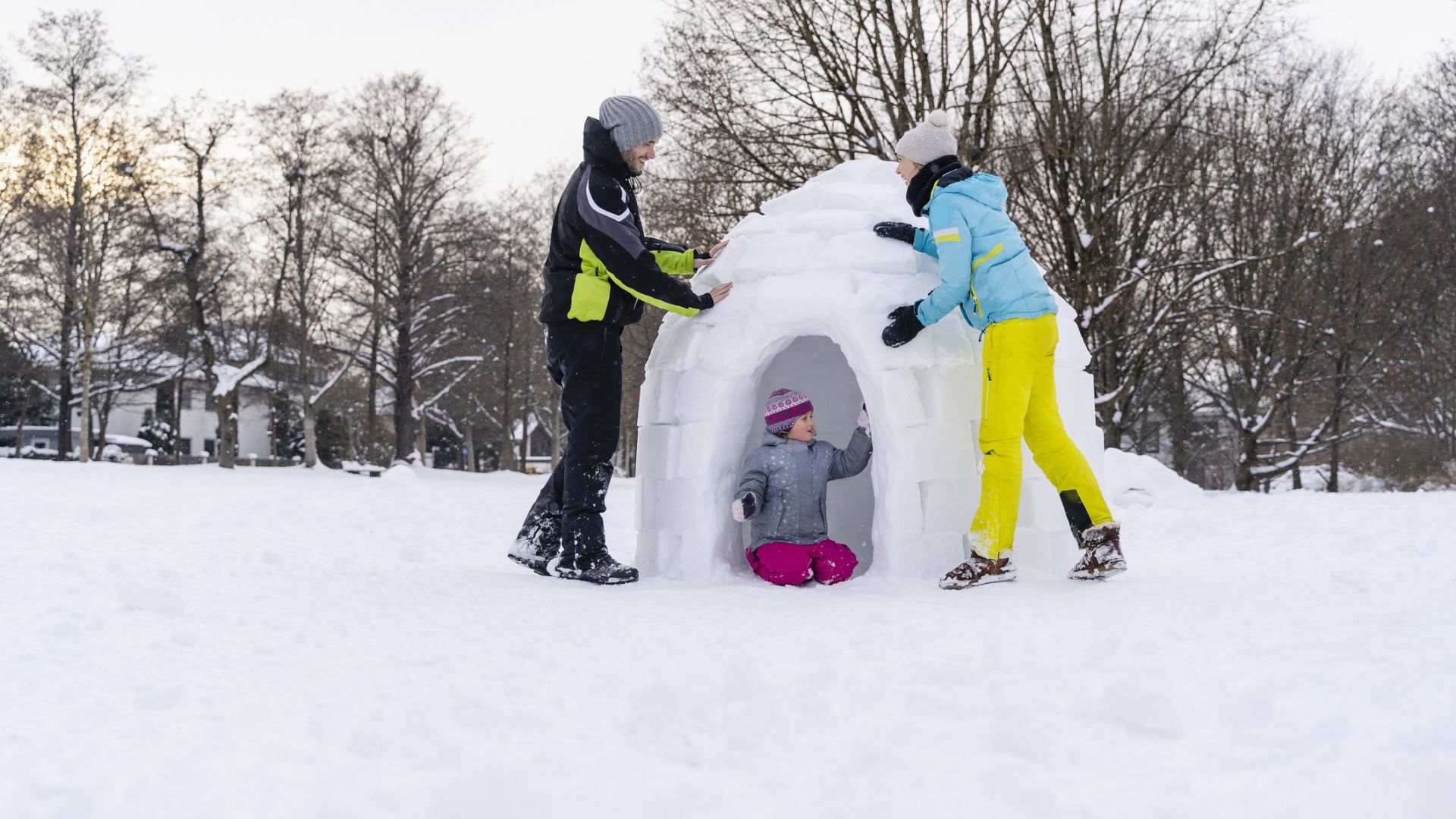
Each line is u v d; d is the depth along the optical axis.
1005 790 1.71
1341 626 2.78
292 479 19.42
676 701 2.18
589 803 1.69
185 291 29.12
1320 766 1.75
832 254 4.30
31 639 2.98
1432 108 23.33
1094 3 16.08
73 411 48.28
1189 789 1.69
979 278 3.94
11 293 28.16
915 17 15.89
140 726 2.10
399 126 29.61
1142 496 10.18
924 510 4.11
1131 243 18.20
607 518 9.66
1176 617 3.01
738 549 4.55
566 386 4.32
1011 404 3.86
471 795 1.69
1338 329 21.47
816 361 5.22
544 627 3.10
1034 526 4.22
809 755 1.89
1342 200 22.55
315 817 1.65
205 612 3.44
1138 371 17.20
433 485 19.14
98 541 5.87
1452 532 5.99
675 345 4.54
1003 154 16.45
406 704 2.24
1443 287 23.41
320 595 3.85
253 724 2.12
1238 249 21.27
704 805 1.68
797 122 16.70
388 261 29.83
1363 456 26.59
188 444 55.25
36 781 1.79
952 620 3.04
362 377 40.19
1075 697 2.13
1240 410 23.86
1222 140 17.30
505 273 33.66
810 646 2.72
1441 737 1.83
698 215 16.94
